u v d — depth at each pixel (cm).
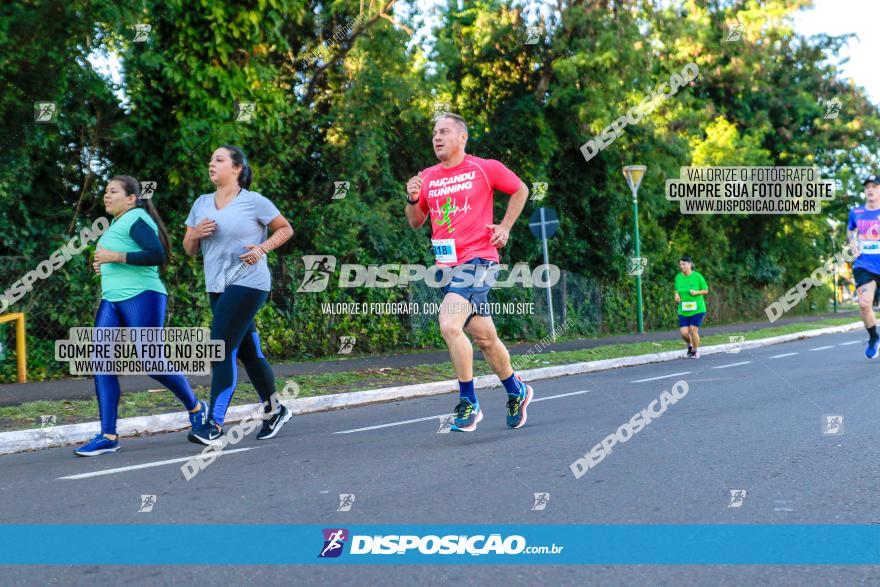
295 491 428
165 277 1154
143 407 747
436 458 508
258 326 1287
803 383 882
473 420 573
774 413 666
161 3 1097
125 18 999
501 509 380
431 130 1686
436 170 564
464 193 550
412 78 1544
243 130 1177
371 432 642
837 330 2209
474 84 1931
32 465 539
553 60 1841
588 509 377
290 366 1165
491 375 1063
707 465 469
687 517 362
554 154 1988
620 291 2291
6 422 667
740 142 2888
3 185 985
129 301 572
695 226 2811
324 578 293
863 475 435
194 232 568
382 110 1488
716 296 2906
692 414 674
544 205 1973
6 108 999
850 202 3388
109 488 450
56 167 1116
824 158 3331
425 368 1126
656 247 2430
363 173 1473
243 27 1143
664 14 1964
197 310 1188
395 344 1527
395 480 448
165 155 1155
